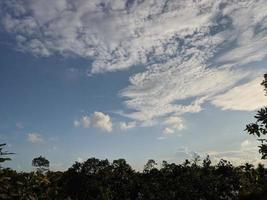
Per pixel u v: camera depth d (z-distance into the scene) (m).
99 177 123.50
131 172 126.19
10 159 42.69
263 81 30.81
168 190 115.69
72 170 123.56
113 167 126.88
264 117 28.81
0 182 52.22
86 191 119.19
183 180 115.94
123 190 119.06
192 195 112.12
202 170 122.62
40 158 139.62
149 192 115.44
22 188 72.50
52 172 122.69
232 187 106.06
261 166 90.75
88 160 126.56
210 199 109.88
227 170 115.38
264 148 29.11
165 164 125.81
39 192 82.88
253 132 29.06
